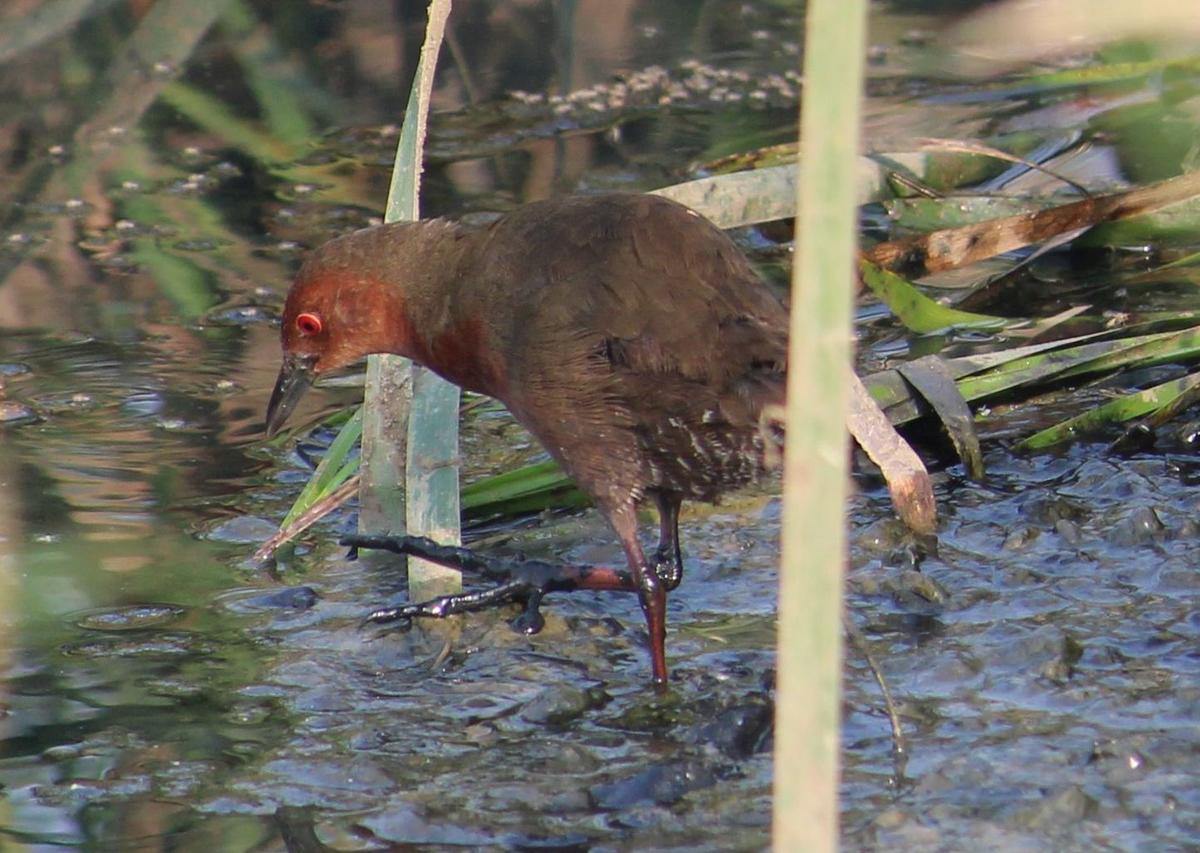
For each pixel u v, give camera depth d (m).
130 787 6.00
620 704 6.51
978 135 12.12
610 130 13.14
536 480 8.36
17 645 7.14
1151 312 9.89
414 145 8.29
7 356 10.16
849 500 8.30
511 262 6.93
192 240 11.69
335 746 6.26
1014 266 10.64
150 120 13.55
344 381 9.91
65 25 13.82
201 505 8.46
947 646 6.71
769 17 15.52
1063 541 7.59
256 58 14.50
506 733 6.30
